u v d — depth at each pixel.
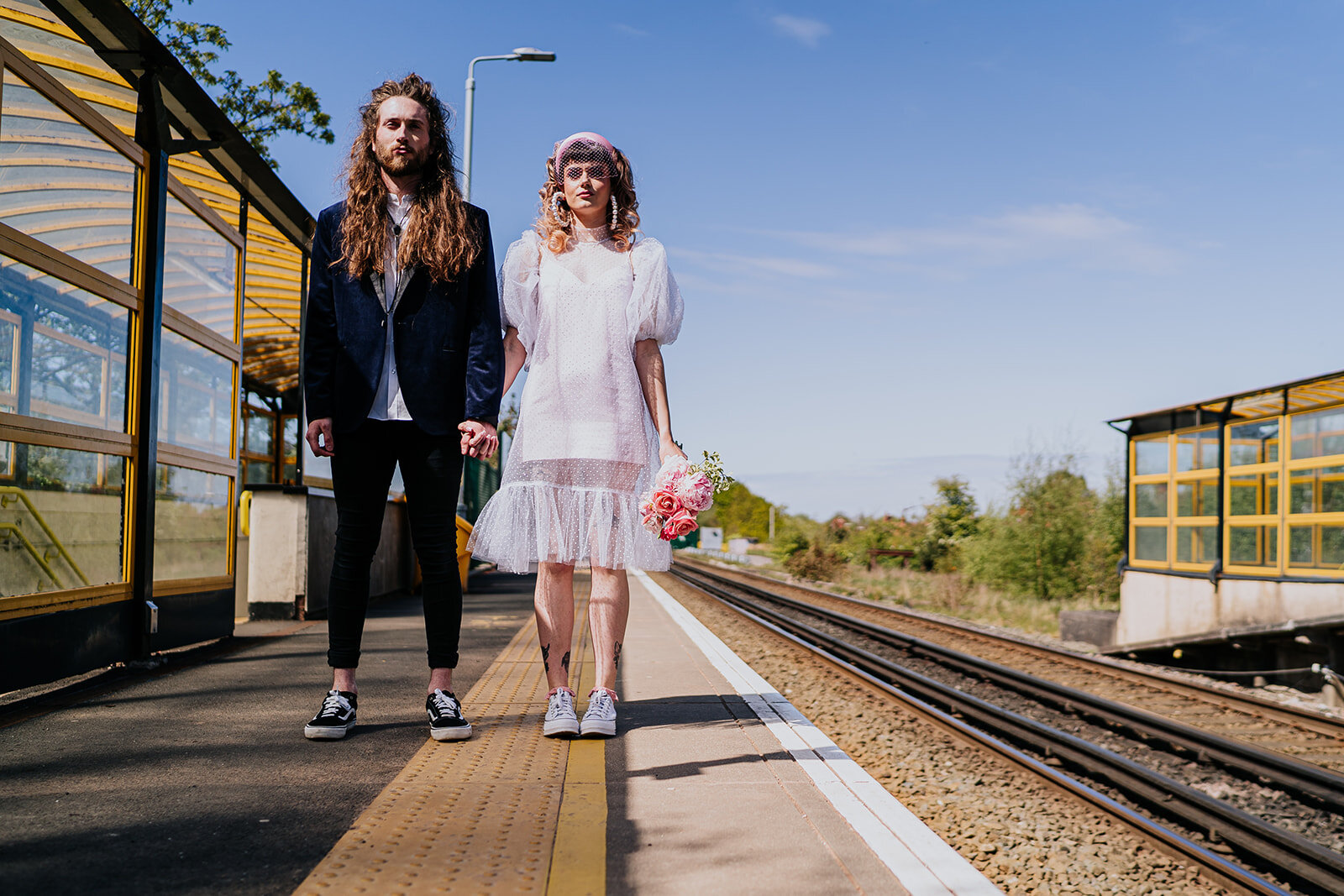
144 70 5.87
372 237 3.74
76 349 5.40
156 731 3.87
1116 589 22.67
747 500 121.38
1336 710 9.45
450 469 3.90
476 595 12.88
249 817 2.72
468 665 5.89
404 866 2.37
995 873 4.22
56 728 3.93
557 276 3.89
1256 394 12.62
